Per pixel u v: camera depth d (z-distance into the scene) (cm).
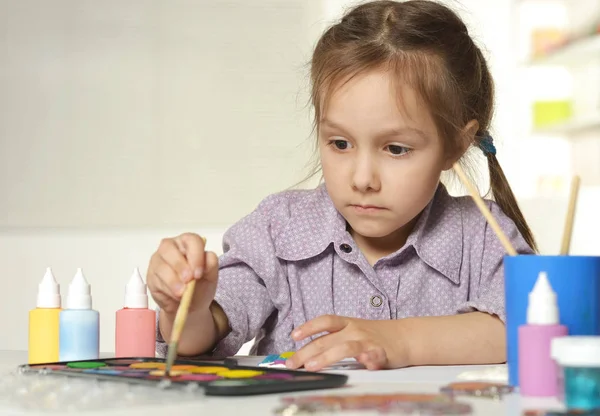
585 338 57
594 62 290
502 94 299
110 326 217
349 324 90
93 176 262
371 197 110
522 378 63
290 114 267
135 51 264
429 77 112
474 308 101
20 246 217
